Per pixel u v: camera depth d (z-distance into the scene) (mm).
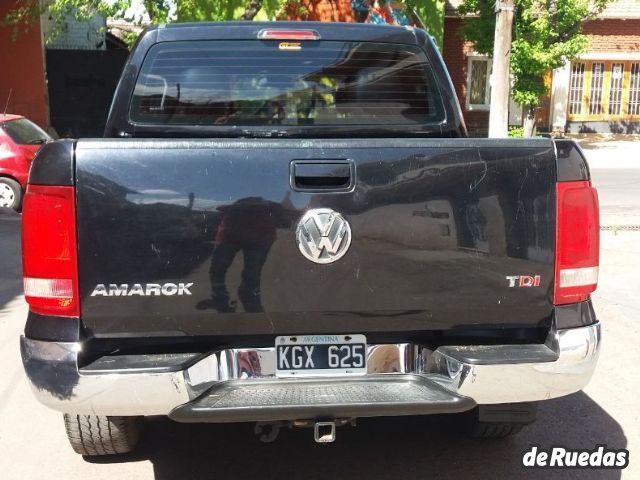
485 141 3062
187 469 3871
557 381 3109
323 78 4004
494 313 3139
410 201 3025
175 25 3932
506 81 10453
